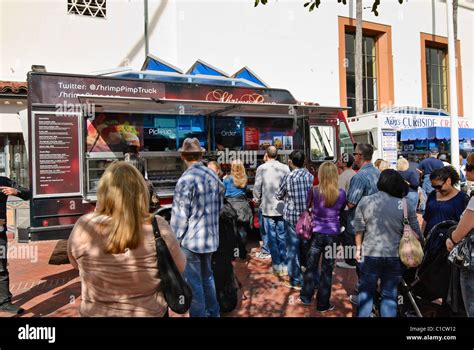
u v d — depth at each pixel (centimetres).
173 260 218
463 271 313
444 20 1948
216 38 1311
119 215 205
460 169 1145
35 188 598
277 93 863
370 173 498
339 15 1612
